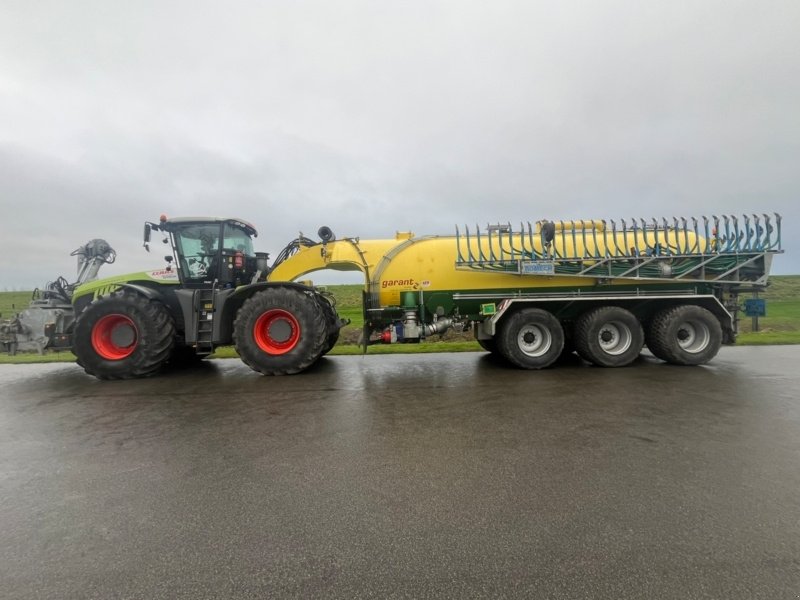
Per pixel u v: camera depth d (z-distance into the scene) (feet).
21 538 6.97
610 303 23.09
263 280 25.14
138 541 6.83
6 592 5.70
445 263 23.68
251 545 6.66
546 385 17.60
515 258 22.77
